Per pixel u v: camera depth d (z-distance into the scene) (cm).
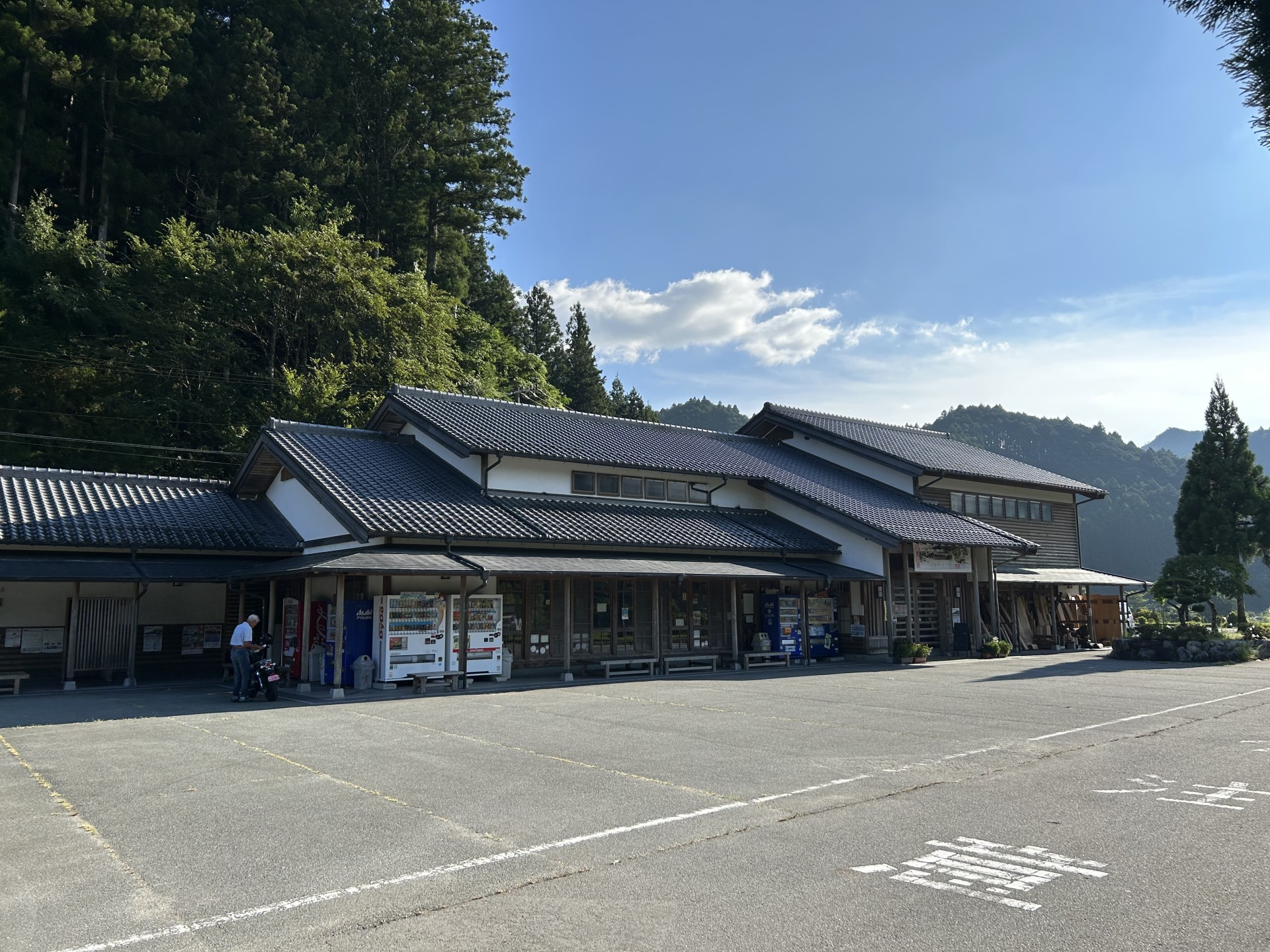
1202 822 646
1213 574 2272
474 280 5459
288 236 3077
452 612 1617
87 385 2722
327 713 1238
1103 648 2908
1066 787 762
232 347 2981
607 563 1792
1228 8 543
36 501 1772
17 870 541
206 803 705
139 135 3478
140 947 424
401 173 4181
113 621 1730
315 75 3981
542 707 1297
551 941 429
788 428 3077
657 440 2534
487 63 4488
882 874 529
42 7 3041
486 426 2136
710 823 643
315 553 1819
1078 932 439
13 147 3131
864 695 1449
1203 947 419
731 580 1983
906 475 2731
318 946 423
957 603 2486
